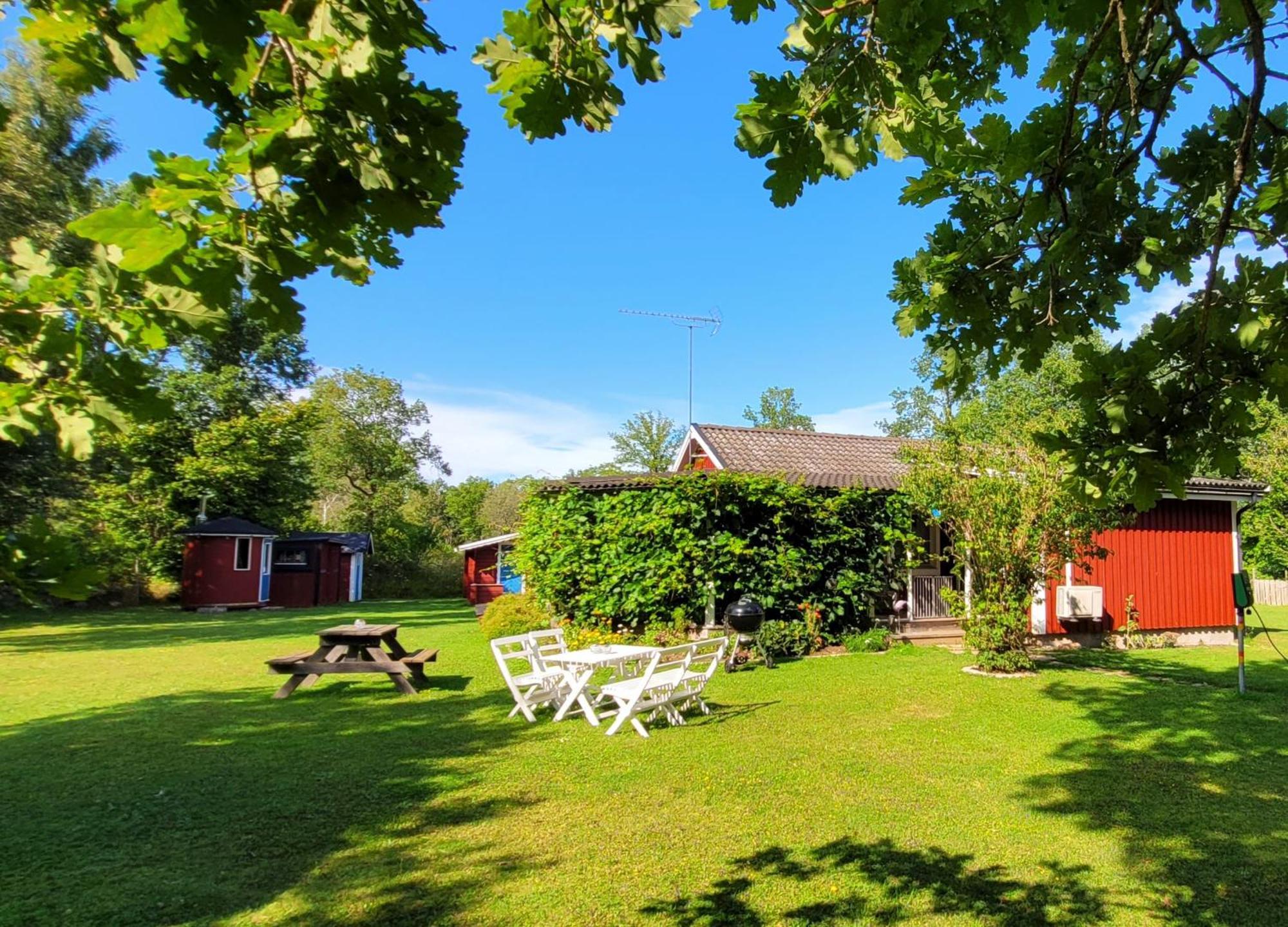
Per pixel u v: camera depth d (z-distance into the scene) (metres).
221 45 1.14
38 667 11.36
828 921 3.56
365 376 38.34
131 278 1.40
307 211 1.31
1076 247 2.48
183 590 24.41
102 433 1.53
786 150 1.92
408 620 20.08
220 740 6.77
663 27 1.53
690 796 5.23
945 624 14.22
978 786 5.45
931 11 1.81
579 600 12.77
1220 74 2.20
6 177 14.03
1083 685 9.46
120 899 3.73
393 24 1.24
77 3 1.30
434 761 6.06
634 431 44.19
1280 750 6.44
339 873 4.03
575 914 3.61
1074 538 10.04
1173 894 3.84
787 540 12.73
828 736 6.85
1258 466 19.72
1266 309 2.15
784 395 60.56
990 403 30.27
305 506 30.92
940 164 2.41
